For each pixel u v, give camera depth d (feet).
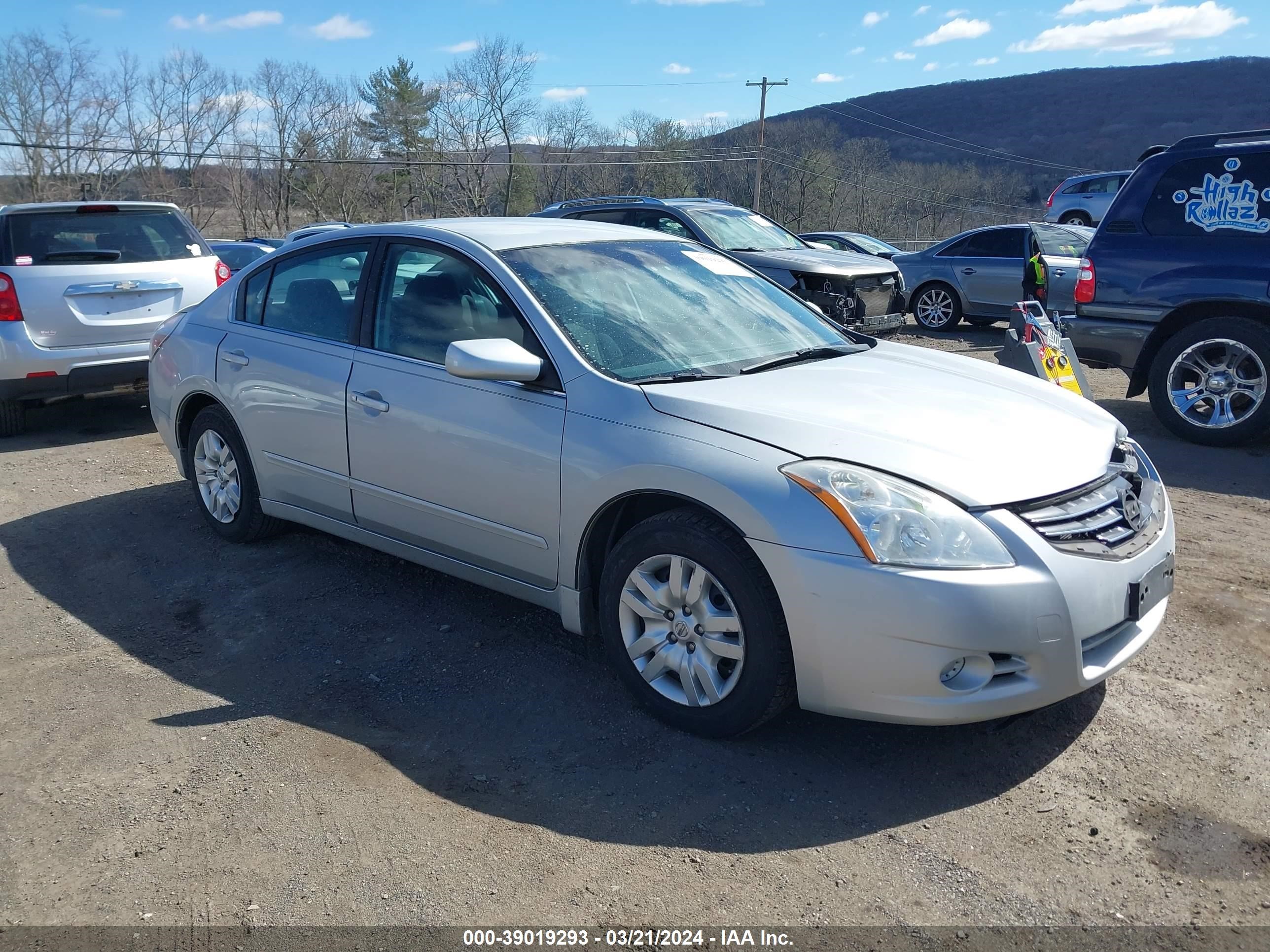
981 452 10.19
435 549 13.42
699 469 10.24
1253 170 21.71
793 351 13.24
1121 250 23.63
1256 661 12.39
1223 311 22.49
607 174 204.23
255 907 8.38
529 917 8.21
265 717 11.51
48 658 13.12
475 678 12.34
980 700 9.41
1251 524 17.56
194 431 17.17
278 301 15.75
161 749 10.85
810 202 218.79
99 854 9.12
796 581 9.59
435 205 193.67
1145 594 10.28
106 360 24.56
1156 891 8.41
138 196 165.89
